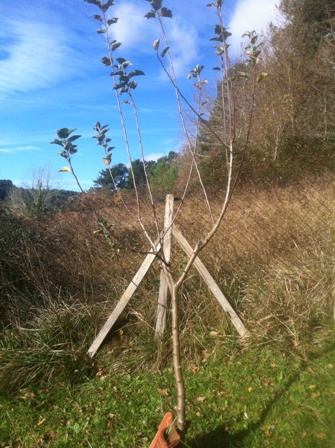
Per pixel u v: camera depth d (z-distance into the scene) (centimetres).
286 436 313
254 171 855
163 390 394
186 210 604
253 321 461
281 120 1645
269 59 1862
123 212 594
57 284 565
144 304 498
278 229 575
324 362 399
